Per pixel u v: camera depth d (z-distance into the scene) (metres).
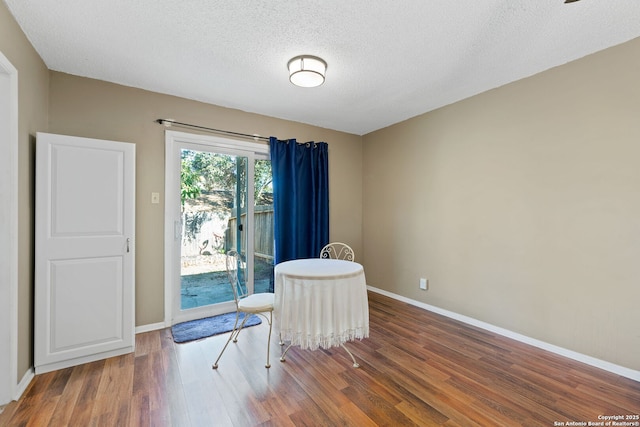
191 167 3.26
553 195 2.52
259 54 2.33
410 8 1.80
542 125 2.58
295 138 3.99
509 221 2.82
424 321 3.20
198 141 3.25
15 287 1.84
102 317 2.36
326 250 4.14
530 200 2.66
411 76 2.68
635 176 2.10
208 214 3.37
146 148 2.96
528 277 2.68
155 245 2.99
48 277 2.16
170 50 2.27
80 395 1.88
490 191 2.97
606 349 2.22
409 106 3.44
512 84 2.79
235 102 3.30
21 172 1.97
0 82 1.79
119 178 2.45
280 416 1.70
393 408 1.77
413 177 3.81
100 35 2.08
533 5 1.76
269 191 3.90
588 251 2.32
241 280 3.61
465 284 3.19
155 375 2.12
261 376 2.11
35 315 2.11
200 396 1.88
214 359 2.36
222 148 3.44
